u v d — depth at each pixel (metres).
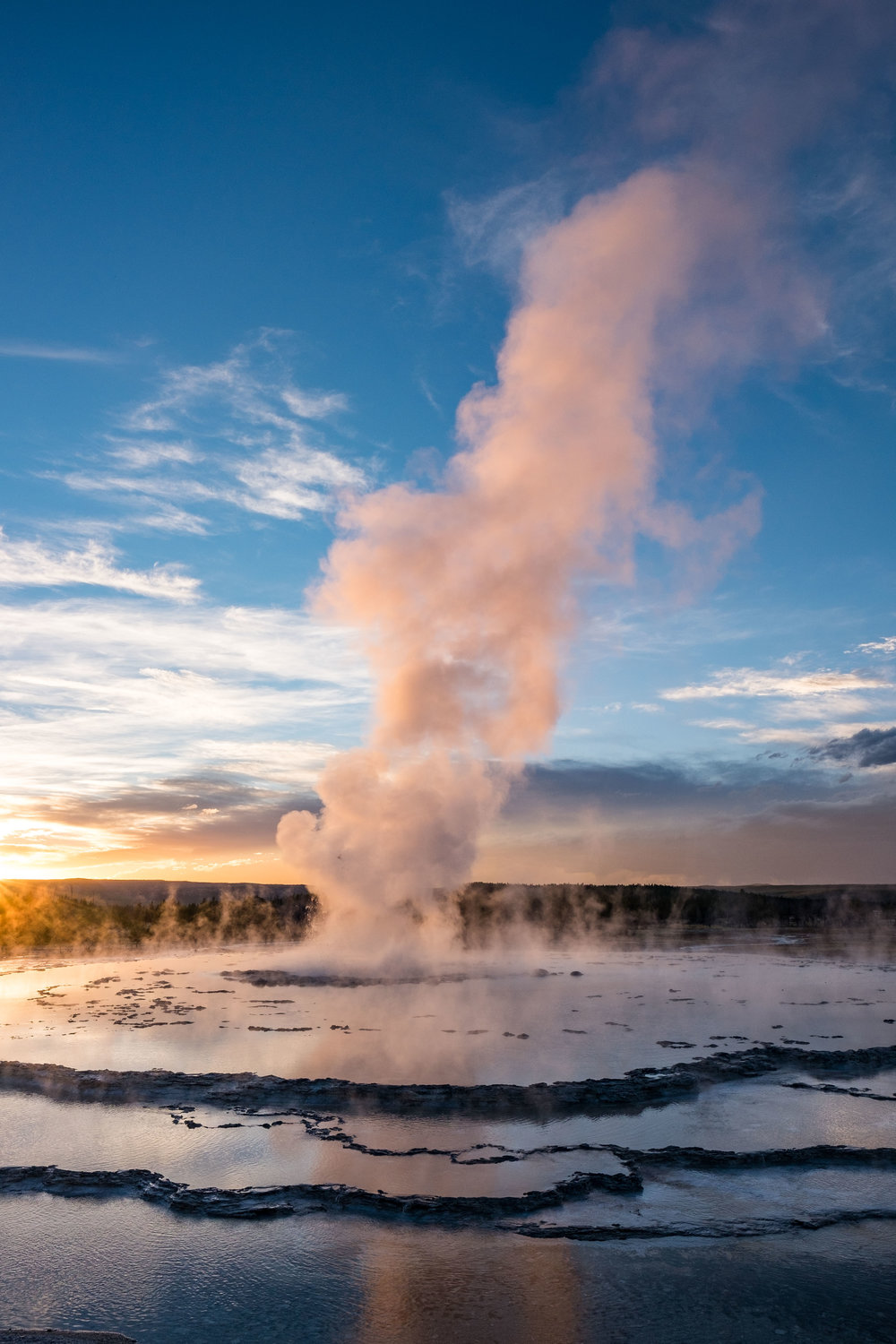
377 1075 27.50
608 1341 13.90
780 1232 17.34
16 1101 25.92
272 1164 20.77
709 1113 24.42
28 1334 14.12
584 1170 20.06
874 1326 14.23
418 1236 17.28
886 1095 26.20
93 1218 18.25
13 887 83.88
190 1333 14.18
